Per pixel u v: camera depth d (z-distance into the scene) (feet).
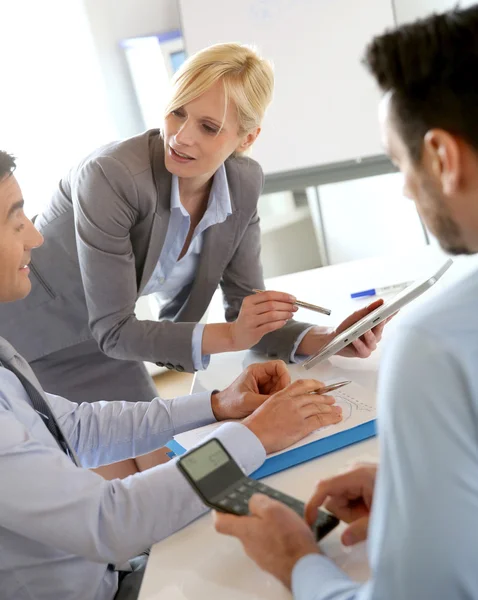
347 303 4.99
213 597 2.39
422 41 1.64
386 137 1.82
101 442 3.79
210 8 9.30
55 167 9.37
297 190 10.39
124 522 2.77
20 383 3.32
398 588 1.69
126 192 4.38
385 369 1.72
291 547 2.23
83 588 3.01
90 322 4.70
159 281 5.13
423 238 10.78
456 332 1.64
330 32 9.59
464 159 1.65
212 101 4.18
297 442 3.20
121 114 9.56
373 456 3.01
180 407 3.77
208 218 4.81
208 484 2.49
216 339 4.34
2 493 2.68
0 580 2.88
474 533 1.61
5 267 3.22
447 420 1.62
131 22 9.33
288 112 9.82
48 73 9.11
